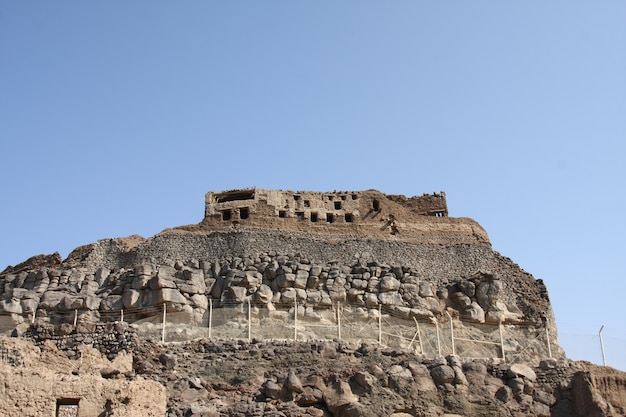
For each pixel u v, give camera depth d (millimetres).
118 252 69562
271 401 44438
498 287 66312
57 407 38938
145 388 40625
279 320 62000
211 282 64938
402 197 80750
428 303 65125
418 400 45438
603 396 47062
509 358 60625
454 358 48938
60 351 46781
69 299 63125
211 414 42438
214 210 75000
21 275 66188
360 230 74875
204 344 54781
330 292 64438
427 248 71500
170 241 69312
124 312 62125
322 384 45125
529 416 46156
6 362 41594
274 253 68125
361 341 60000
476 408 46062
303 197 76625
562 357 60562
